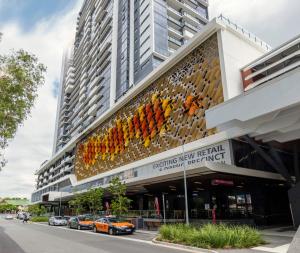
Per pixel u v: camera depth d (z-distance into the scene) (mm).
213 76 31453
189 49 35500
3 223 50250
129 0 77500
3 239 20047
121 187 32781
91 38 100312
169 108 37844
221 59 30734
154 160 38312
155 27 62844
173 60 37656
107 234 23953
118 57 74938
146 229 27438
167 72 39906
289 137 21469
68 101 122625
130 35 70938
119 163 50281
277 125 19562
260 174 25188
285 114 18516
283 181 28141
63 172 93188
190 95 34438
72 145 83750
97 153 61594
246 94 19062
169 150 35562
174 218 31891
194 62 35062
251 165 27609
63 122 117938
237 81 30453
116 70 73750
